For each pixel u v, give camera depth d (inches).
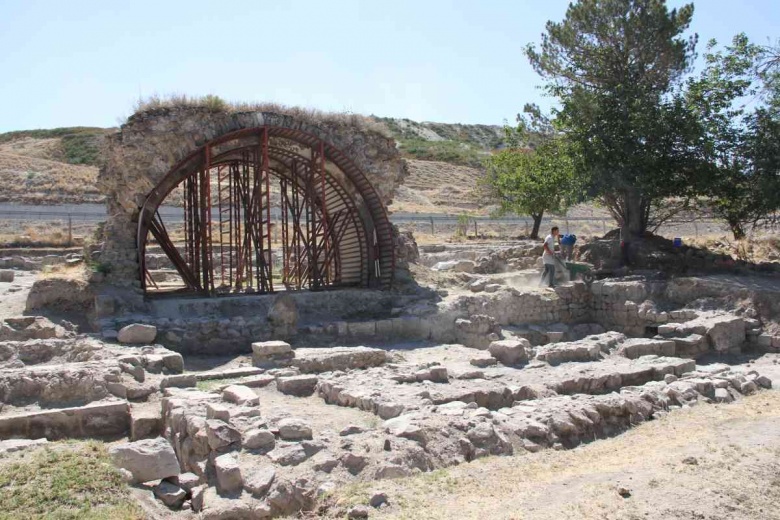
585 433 378.9
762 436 355.6
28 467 280.2
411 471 307.3
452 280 867.4
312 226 806.5
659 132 877.8
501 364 541.3
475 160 3722.9
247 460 303.3
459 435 339.6
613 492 274.2
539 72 986.7
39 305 616.7
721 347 666.2
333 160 817.5
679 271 871.7
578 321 819.4
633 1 931.3
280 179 877.8
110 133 709.3
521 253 1015.0
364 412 393.1
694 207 1013.2
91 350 494.3
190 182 753.6
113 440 387.5
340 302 746.8
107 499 271.4
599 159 911.0
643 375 508.1
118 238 687.7
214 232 1364.4
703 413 422.9
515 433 355.3
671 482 285.4
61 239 1336.1
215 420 329.1
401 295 778.8
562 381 465.1
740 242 1021.2
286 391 443.8
